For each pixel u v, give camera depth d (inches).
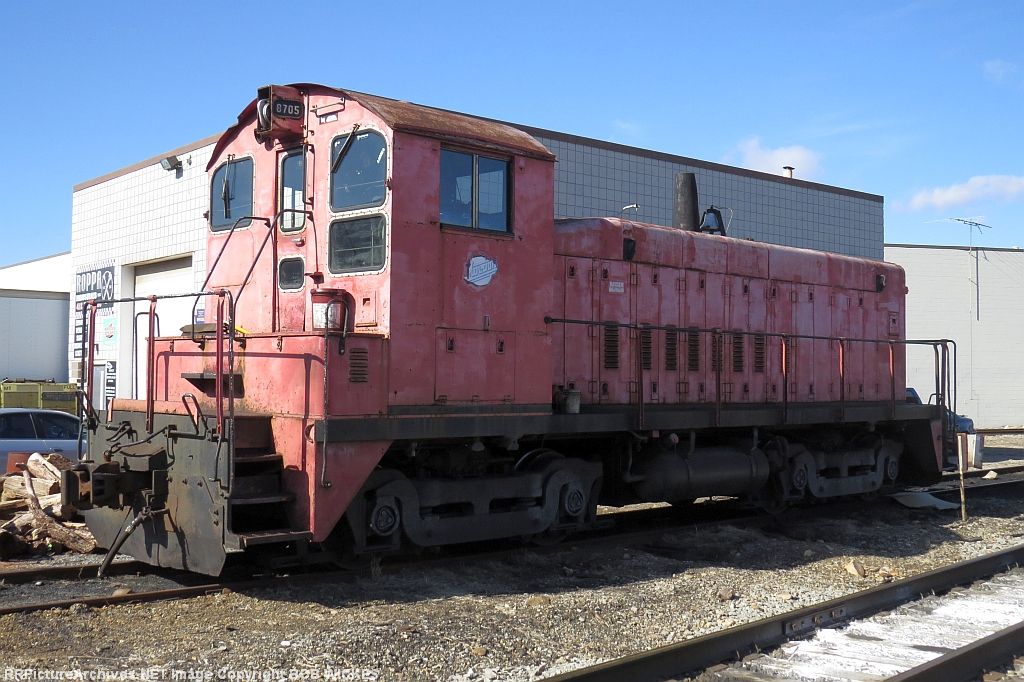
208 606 284.7
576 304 408.2
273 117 333.4
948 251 1633.9
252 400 315.6
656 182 866.1
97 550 378.6
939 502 559.2
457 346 328.2
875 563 389.4
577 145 804.6
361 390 299.7
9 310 1391.5
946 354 578.9
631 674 216.4
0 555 366.6
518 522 361.1
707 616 293.9
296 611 281.9
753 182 952.3
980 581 346.3
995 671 237.5
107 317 898.1
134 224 859.4
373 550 319.3
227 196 370.6
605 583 339.3
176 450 307.1
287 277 342.6
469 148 334.3
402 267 311.3
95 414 355.9
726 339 474.9
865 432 547.2
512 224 349.4
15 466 474.6
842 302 547.5
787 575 359.3
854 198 1062.4
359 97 321.4
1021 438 1294.3
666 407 440.5
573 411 376.5
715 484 438.9
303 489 292.8
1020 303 1635.1
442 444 343.9
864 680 227.9
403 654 241.3
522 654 246.8
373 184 315.9
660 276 446.0
